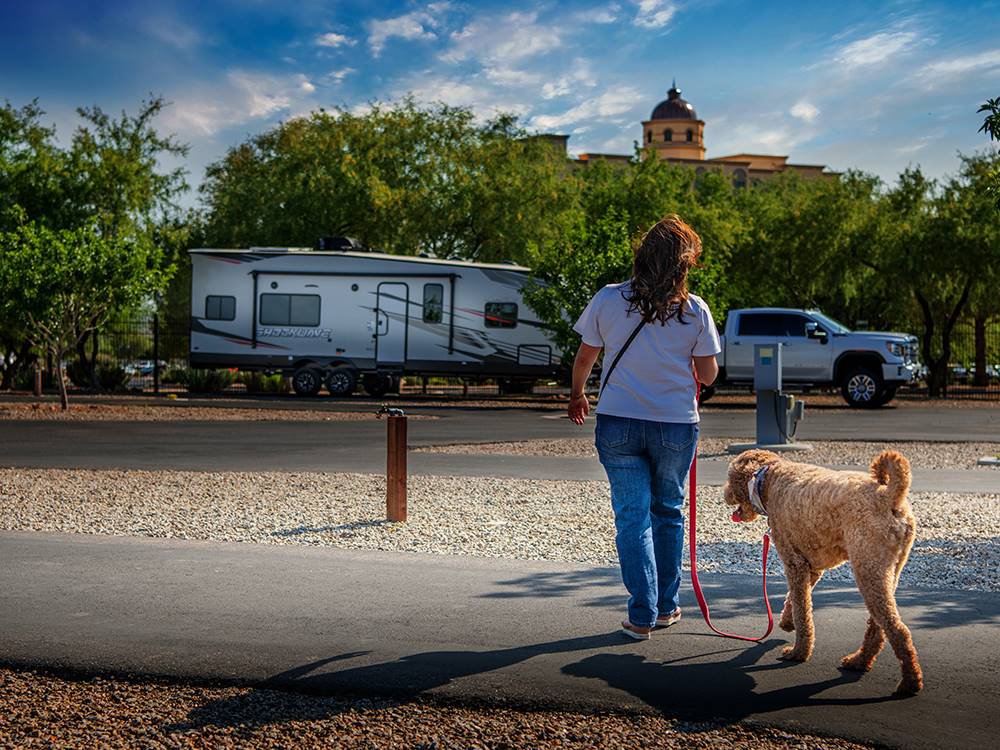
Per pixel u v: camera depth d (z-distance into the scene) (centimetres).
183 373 3434
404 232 3588
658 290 462
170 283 3603
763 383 1493
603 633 491
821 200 3700
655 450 472
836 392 3381
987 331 4316
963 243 3281
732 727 369
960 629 501
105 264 2070
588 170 4472
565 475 1152
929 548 727
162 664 441
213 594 570
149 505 912
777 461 463
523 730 367
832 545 427
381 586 591
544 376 2681
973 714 381
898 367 2453
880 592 398
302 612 530
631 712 384
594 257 2417
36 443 1493
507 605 546
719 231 3466
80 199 3300
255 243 3591
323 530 791
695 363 480
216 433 1675
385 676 424
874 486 402
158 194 3441
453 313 2683
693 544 514
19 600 555
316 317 2720
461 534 777
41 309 2008
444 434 1697
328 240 2795
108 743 354
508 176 3588
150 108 3428
